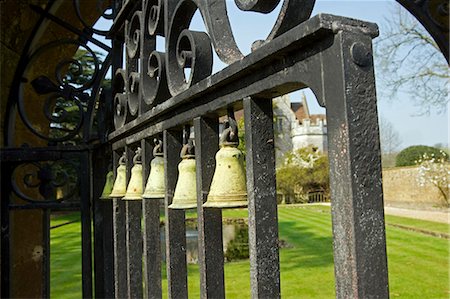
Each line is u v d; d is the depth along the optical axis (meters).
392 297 5.92
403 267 7.61
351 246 0.69
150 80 1.66
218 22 1.11
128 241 1.93
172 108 1.34
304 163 24.69
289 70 0.82
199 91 1.11
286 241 10.51
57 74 2.98
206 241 1.18
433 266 7.66
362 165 0.70
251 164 0.94
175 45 1.36
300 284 6.56
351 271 0.68
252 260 0.92
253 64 0.88
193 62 1.18
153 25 1.59
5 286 2.89
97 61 2.93
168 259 1.43
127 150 1.98
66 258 9.16
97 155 2.85
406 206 19.14
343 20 0.71
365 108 0.71
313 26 0.71
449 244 9.66
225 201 1.08
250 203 0.94
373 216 0.69
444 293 6.07
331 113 0.73
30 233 3.52
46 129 3.80
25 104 3.57
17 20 3.20
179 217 1.46
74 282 7.18
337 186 0.72
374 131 0.71
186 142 1.40
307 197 24.30
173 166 1.46
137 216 1.96
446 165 16.02
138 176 1.90
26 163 3.00
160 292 1.73
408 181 19.20
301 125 36.78
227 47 1.09
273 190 0.95
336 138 0.72
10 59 3.19
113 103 2.42
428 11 3.07
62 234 12.07
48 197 3.00
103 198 2.48
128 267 1.92
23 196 2.96
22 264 3.43
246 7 0.95
